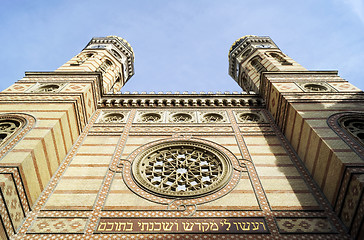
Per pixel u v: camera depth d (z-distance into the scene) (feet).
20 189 31.24
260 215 31.19
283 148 43.57
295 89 51.90
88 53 83.97
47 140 38.22
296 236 28.55
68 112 45.39
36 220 30.71
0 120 42.32
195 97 59.67
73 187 35.68
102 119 53.52
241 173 38.01
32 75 60.44
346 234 28.96
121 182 36.70
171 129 49.01
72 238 28.55
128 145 44.42
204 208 32.40
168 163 41.42
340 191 31.30
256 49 87.20
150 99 59.11
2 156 33.14
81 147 44.06
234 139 45.83
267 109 56.03
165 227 29.73
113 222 30.48
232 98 59.21
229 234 28.76
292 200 33.37
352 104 45.03
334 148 34.12
